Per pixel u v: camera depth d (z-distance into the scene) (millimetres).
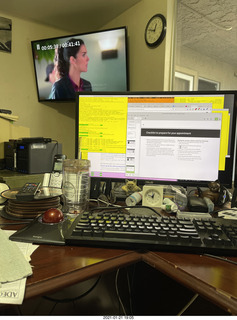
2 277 402
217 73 2744
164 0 2082
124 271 1200
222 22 2295
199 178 930
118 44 2307
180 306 964
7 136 1931
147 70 2305
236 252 510
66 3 2439
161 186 915
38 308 1143
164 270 476
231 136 907
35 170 1545
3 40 2592
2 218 729
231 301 375
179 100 927
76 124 995
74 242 542
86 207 870
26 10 2584
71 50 2486
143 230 566
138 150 959
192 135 925
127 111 958
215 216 825
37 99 2869
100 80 2434
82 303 1214
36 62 2668
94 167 991
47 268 449
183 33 2375
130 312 1137
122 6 2490
